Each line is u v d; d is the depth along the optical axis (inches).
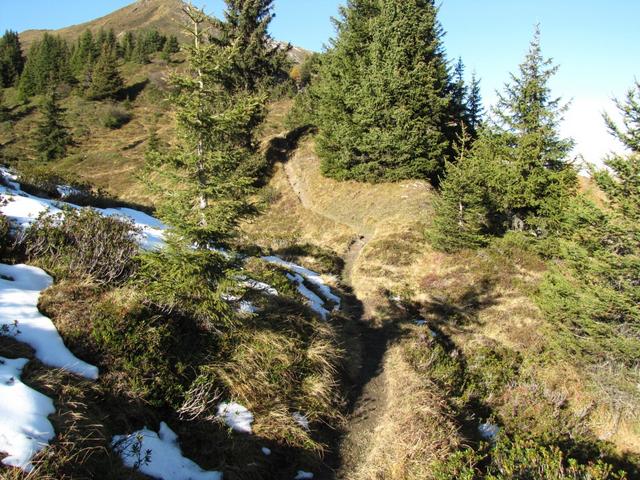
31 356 227.0
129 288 314.0
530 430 430.6
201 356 304.5
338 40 1658.5
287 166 1697.8
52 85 3312.0
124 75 3577.8
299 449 286.5
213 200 319.0
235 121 307.1
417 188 1285.7
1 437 166.1
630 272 538.0
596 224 583.8
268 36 1531.7
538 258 851.4
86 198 654.5
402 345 501.4
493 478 233.1
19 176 633.0
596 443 446.9
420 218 1087.6
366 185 1398.9
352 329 537.3
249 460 256.4
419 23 1354.6
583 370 558.6
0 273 292.2
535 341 617.6
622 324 548.4
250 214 327.3
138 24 6314.0
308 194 1488.7
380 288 751.7
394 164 1366.9
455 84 1523.1
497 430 390.6
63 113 2822.3
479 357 553.0
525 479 245.8
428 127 1331.2
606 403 518.6
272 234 1200.8
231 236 320.2
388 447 302.2
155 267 310.5
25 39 6501.0
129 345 265.0
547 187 877.2
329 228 1199.6
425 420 326.6
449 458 275.7
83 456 186.2
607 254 550.3
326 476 277.0
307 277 688.4
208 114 299.3
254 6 1448.1
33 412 186.7
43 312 266.4
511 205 911.7
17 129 2687.0
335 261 916.6
